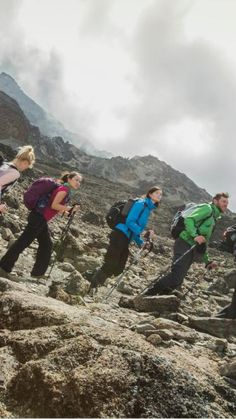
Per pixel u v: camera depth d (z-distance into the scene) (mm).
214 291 16734
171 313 8289
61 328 4453
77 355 3805
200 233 9500
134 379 3498
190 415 3412
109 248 9305
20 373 3699
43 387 3490
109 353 3764
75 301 7578
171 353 5172
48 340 4191
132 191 135500
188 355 5324
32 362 3746
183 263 9461
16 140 153500
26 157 7777
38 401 3449
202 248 9695
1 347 4320
